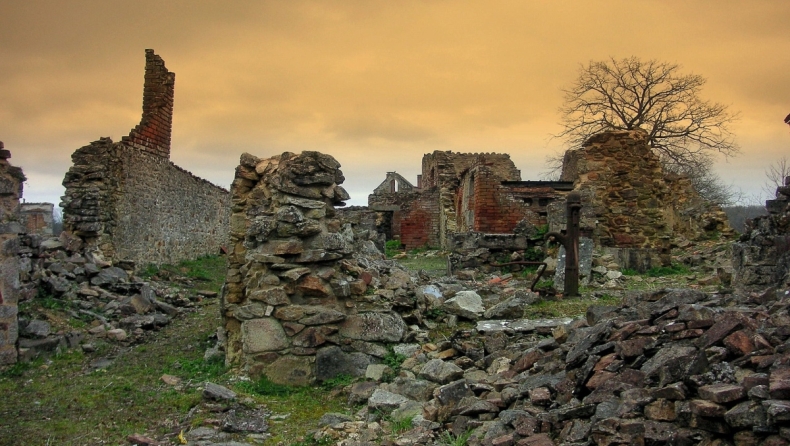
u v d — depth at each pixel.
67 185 14.80
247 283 7.98
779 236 9.32
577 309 9.47
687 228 20.31
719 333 4.87
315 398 6.90
